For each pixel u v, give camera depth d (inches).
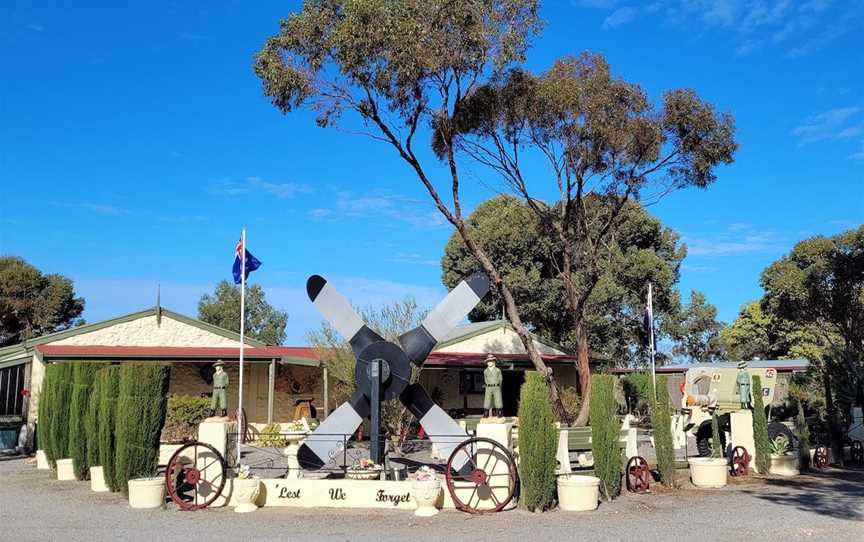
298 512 431.8
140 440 483.5
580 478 453.1
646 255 1322.6
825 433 725.9
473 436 479.5
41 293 1812.3
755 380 608.7
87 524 394.6
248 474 458.0
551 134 737.0
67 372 624.1
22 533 369.4
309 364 874.8
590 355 1131.3
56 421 615.2
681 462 643.5
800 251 1200.2
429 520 405.1
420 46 595.2
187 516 419.8
